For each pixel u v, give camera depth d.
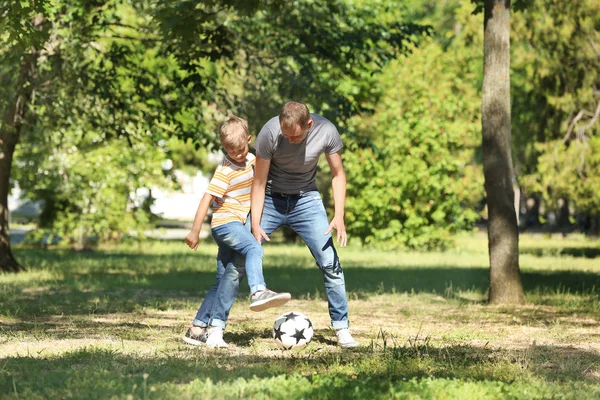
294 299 26.16
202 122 35.75
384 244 61.31
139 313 21.55
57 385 10.49
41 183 52.56
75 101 34.06
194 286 30.58
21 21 23.97
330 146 14.71
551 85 56.22
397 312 22.61
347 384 10.19
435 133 59.81
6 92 31.86
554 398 10.00
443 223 61.75
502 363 12.70
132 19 41.47
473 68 77.50
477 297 27.78
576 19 54.91
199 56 29.92
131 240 58.62
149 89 35.25
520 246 68.56
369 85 58.50
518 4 28.67
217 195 14.41
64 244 57.06
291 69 33.38
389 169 60.62
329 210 64.25
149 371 11.48
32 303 23.66
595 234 79.25
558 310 23.39
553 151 56.00
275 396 9.62
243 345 15.00
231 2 24.62
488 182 25.61
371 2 38.06
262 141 14.36
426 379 10.48
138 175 54.62
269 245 65.00
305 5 33.12
